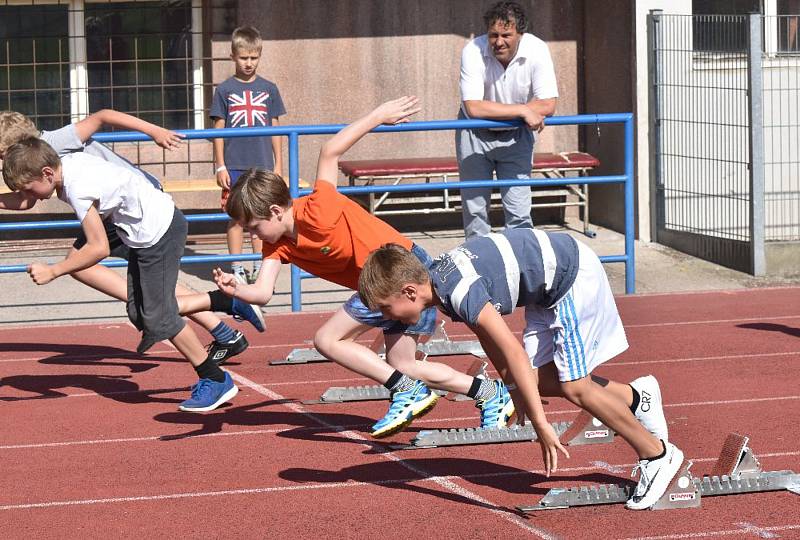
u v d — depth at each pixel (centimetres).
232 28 1520
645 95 1439
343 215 661
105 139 1023
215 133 1052
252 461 685
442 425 759
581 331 566
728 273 1329
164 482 648
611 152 1513
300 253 664
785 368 900
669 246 1442
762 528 559
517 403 606
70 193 720
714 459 671
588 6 1548
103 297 1239
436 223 1581
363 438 730
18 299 1230
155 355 989
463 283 539
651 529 561
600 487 600
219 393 800
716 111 1384
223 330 830
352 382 880
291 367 932
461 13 1561
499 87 1072
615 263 1381
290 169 1079
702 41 1384
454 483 637
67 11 1499
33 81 1504
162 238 769
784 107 1433
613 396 575
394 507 600
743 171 1366
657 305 1177
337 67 1545
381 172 1426
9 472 671
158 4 1514
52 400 839
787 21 1448
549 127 1575
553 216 1589
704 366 912
